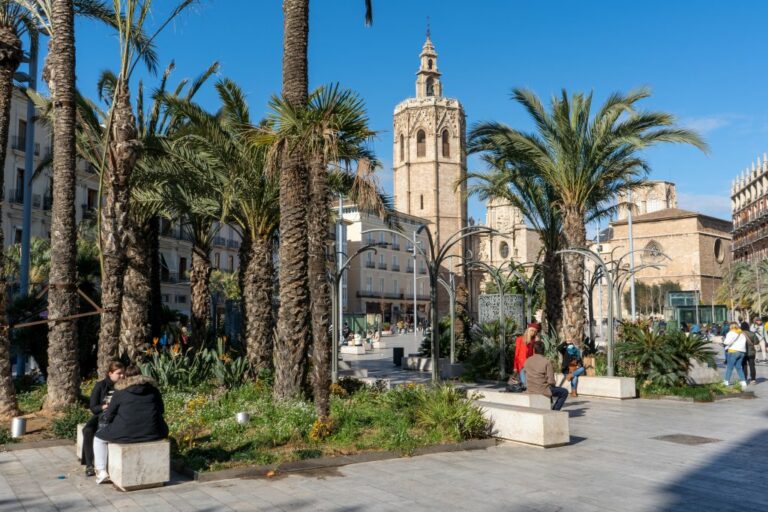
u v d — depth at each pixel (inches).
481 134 764.0
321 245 387.5
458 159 3772.1
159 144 624.7
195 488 275.0
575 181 733.3
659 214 4330.7
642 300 4003.4
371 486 275.7
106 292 466.9
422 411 393.7
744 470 303.7
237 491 268.8
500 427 386.3
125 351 620.4
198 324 791.7
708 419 470.6
